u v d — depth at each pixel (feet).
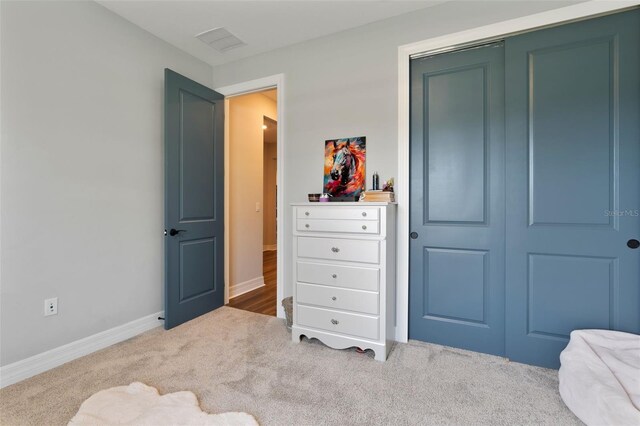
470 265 7.48
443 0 7.35
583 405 4.81
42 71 6.55
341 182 8.70
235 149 12.20
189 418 4.99
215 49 9.71
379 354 6.94
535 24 6.63
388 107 8.13
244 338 8.18
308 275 7.73
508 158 6.95
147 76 8.75
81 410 5.18
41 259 6.54
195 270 9.66
